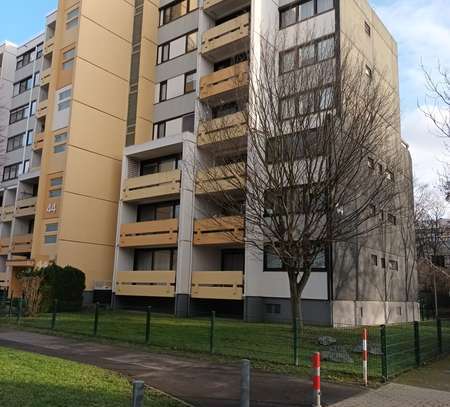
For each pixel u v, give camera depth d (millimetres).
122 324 18797
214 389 8977
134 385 5062
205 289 24484
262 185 16359
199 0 29391
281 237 16109
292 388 9203
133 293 27250
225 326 18906
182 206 25688
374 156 18969
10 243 34844
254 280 22906
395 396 8828
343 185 16406
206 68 28484
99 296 28500
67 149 28469
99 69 30719
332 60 16703
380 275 25344
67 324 18609
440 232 44906
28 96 42875
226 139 18422
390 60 29156
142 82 31891
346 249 22078
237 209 19234
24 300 21875
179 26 32312
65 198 27922
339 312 20891
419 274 43969
